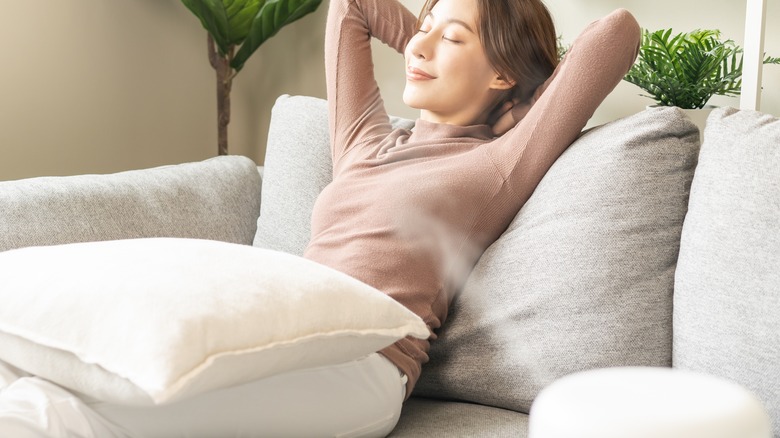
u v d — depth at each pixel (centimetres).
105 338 81
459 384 124
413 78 146
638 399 34
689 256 111
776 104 216
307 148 177
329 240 133
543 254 121
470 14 142
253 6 276
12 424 81
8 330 88
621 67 133
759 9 178
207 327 81
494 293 125
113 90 291
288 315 87
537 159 132
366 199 134
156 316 81
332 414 100
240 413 93
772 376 98
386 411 107
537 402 36
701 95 195
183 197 174
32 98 270
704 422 32
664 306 115
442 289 128
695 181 116
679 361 110
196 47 314
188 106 314
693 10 229
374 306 95
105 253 96
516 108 146
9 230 147
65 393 88
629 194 119
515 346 119
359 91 155
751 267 103
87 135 285
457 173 132
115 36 290
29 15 266
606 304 115
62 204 156
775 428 98
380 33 160
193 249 96
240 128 328
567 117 131
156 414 90
